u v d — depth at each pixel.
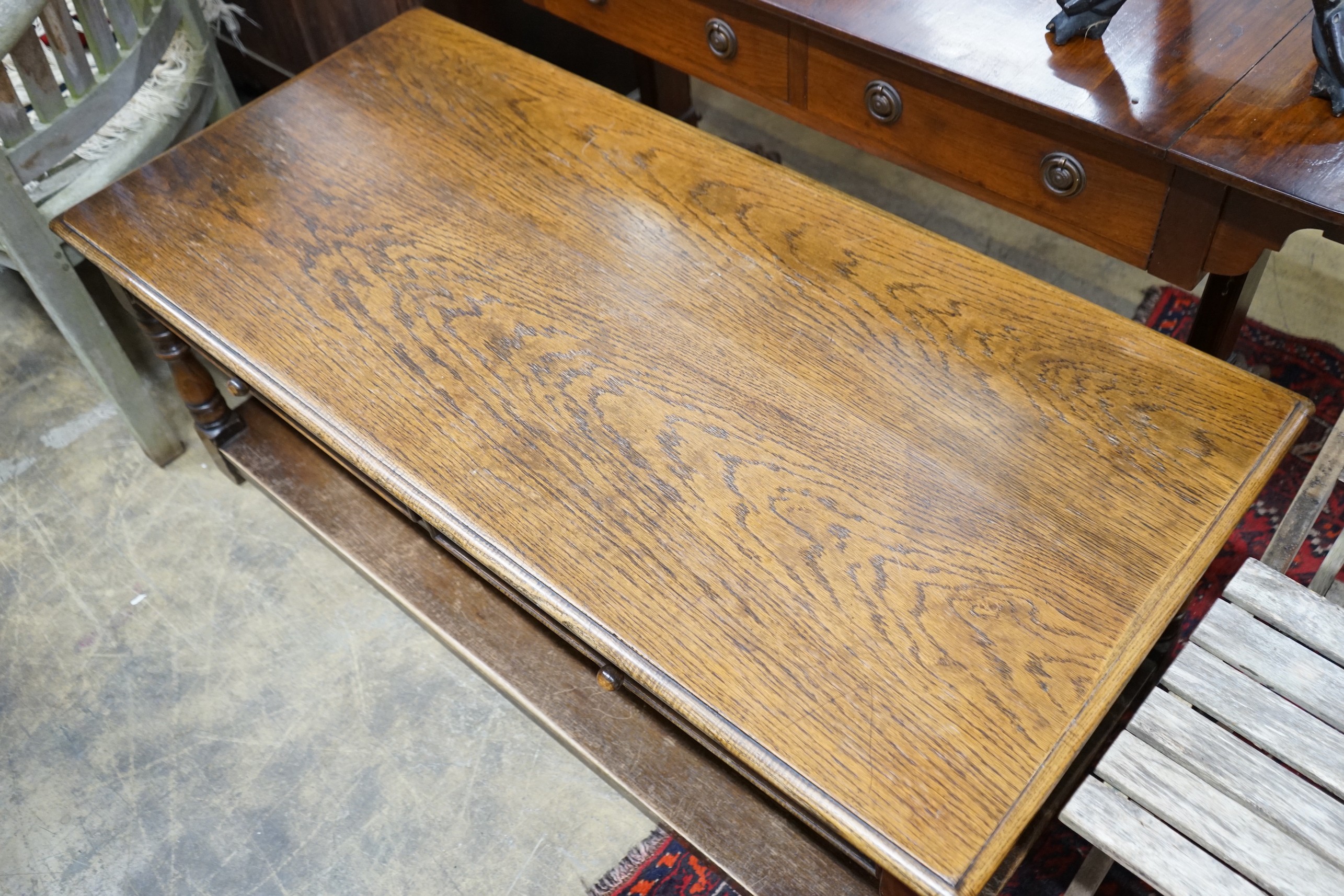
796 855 1.44
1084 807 1.16
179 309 1.56
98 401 2.33
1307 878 1.09
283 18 2.56
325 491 1.96
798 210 1.58
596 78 2.67
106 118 1.92
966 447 1.30
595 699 1.64
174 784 1.78
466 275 1.55
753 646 1.17
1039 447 1.29
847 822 1.04
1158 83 1.41
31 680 1.93
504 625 1.75
